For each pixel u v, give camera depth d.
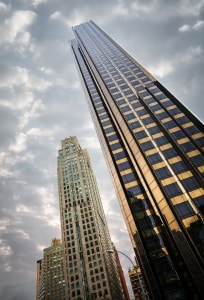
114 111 74.75
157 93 72.06
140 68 91.94
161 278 41.16
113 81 89.25
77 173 154.50
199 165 47.03
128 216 52.50
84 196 140.88
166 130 57.44
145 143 57.22
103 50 122.25
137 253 49.09
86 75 115.31
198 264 36.75
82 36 152.25
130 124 64.62
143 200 52.38
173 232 41.78
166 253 43.59
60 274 178.38
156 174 49.41
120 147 67.19
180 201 43.62
